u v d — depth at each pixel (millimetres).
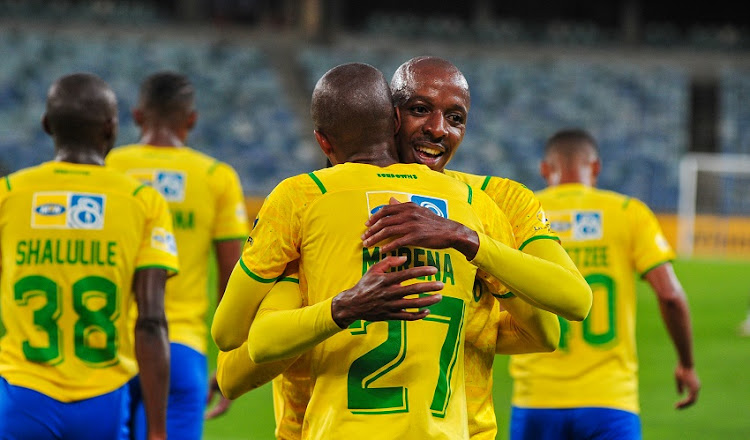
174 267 12531
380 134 9305
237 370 9469
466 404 9328
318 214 8898
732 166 75375
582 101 86625
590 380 15312
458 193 9273
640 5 98312
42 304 11805
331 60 85938
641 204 16062
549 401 15398
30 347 11758
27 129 71438
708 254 72000
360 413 8664
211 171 16781
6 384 11766
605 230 15797
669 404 29312
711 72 92062
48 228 11938
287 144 76125
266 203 9133
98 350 11961
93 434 11898
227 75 82062
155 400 12078
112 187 12266
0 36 80250
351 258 8781
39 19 84688
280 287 9039
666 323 16016
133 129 72875
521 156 80312
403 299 8344
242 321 9055
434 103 9508
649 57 92875
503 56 91438
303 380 9586
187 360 16016
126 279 12203
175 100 17031
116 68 79688
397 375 8695
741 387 31641
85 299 11906
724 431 26203
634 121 85312
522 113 84438
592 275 15727
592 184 17141
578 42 94500
